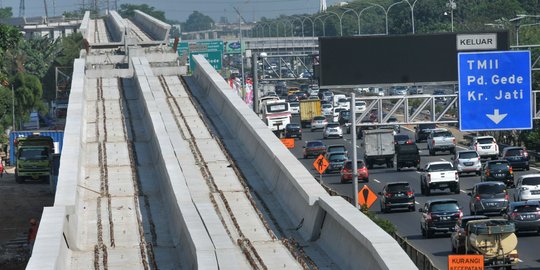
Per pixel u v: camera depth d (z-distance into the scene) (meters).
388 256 45.28
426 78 90.62
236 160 83.31
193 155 85.25
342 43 90.69
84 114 102.69
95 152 89.69
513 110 79.19
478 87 79.12
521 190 92.88
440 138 143.25
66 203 62.94
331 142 165.00
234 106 94.56
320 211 60.03
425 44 90.38
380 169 132.62
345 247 53.81
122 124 100.81
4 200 115.62
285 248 58.47
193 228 59.09
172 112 104.25
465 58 78.94
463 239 67.62
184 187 69.69
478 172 121.12
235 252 55.56
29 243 83.31
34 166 131.12
